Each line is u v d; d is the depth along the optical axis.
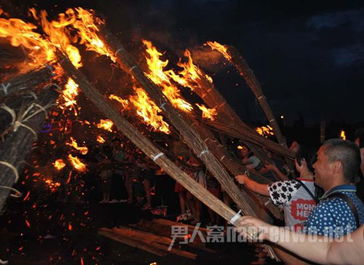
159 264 5.92
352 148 2.49
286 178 4.48
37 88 2.20
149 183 9.26
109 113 2.46
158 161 2.36
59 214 8.32
